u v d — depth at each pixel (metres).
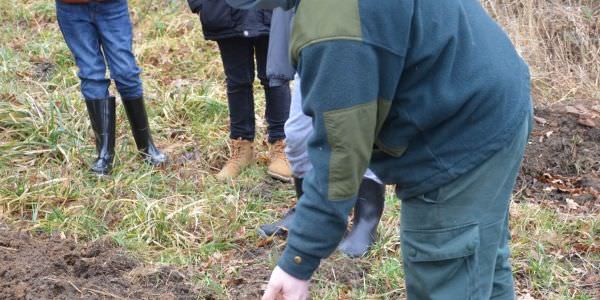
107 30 4.74
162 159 5.02
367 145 2.15
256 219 4.36
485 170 2.31
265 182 4.84
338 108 2.08
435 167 2.31
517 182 5.05
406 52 2.14
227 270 3.84
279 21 3.99
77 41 4.73
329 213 2.18
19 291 3.30
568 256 4.14
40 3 7.62
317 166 2.17
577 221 4.46
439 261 2.38
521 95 2.34
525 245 4.14
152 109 5.70
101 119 4.79
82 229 4.14
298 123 3.63
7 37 6.93
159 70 6.41
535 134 5.57
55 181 4.56
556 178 5.12
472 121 2.27
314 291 3.66
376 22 2.07
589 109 6.05
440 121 2.26
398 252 4.00
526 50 6.92
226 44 4.59
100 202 4.41
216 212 4.43
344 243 3.96
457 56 2.22
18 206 4.36
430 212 2.37
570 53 7.00
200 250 4.02
